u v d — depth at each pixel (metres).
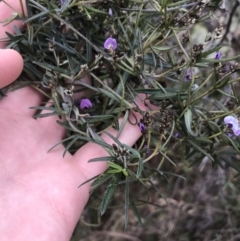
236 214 0.21
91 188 0.14
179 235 0.21
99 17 0.14
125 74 0.13
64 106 0.13
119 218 0.22
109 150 0.12
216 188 0.21
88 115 0.13
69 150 0.15
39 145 0.14
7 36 0.14
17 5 0.14
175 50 0.18
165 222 0.21
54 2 0.14
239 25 0.18
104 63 0.14
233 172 0.20
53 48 0.13
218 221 0.21
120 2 0.13
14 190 0.13
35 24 0.13
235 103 0.13
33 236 0.13
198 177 0.21
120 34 0.14
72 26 0.13
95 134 0.13
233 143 0.13
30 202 0.13
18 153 0.14
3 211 0.13
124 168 0.12
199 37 0.19
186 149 0.15
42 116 0.13
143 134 0.13
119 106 0.14
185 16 0.13
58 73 0.13
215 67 0.13
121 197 0.21
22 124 0.14
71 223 0.14
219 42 0.18
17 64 0.13
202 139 0.13
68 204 0.14
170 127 0.14
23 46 0.14
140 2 0.13
